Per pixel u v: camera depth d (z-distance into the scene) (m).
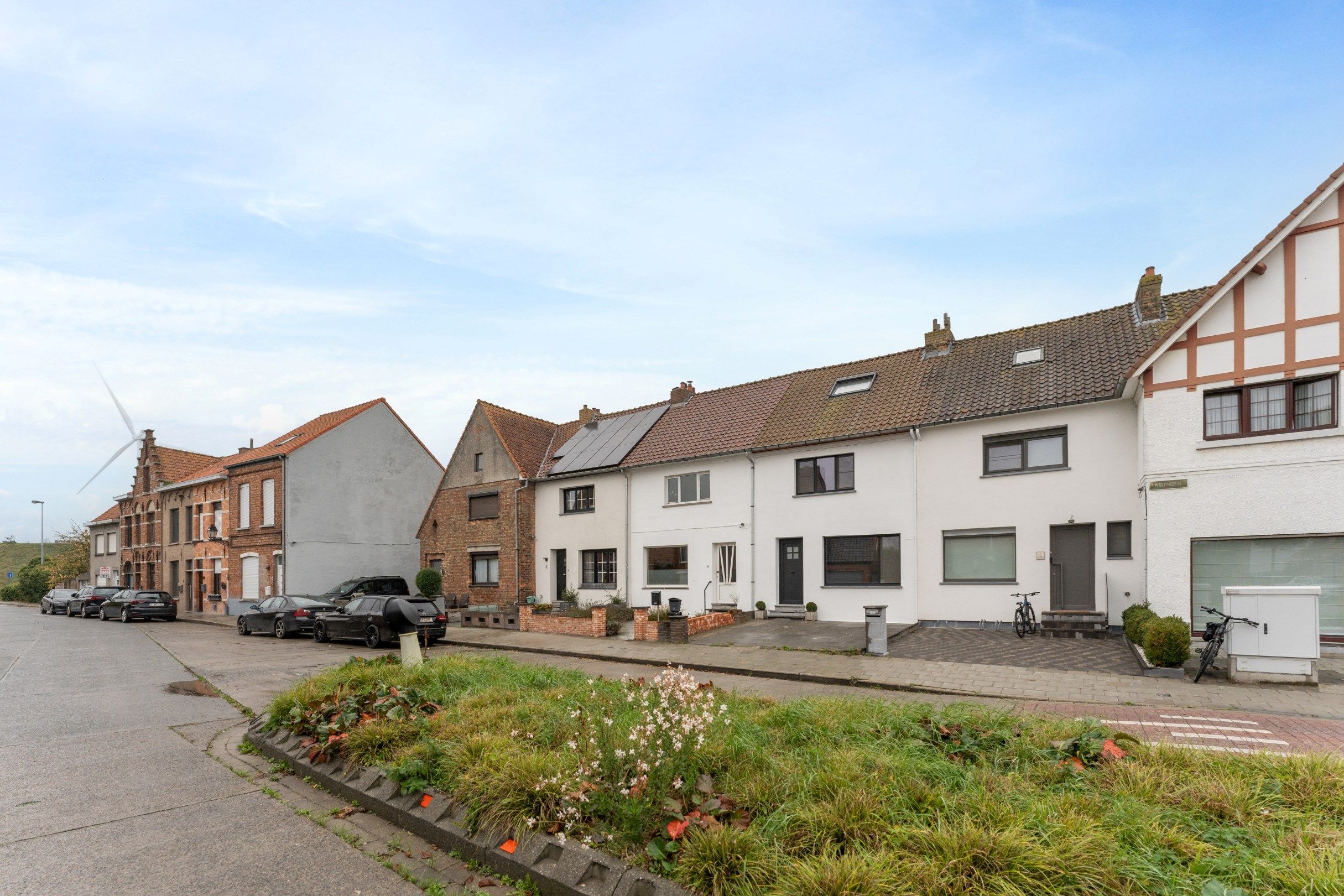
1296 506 12.34
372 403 32.66
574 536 24.94
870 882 3.41
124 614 31.58
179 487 36.84
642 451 23.78
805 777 4.82
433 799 5.34
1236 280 12.73
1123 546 15.13
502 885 4.39
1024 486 16.22
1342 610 12.24
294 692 8.41
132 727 9.03
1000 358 18.61
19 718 9.68
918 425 17.58
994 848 3.65
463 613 23.92
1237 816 4.30
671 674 6.70
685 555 22.08
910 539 17.70
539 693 8.10
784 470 20.03
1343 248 12.24
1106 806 4.41
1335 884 3.33
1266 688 10.14
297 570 29.28
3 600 62.19
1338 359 12.13
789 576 19.97
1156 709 9.11
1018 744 5.51
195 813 5.72
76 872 4.64
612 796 4.59
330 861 4.79
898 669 12.27
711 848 3.88
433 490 34.50
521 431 28.08
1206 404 13.22
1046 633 15.08
